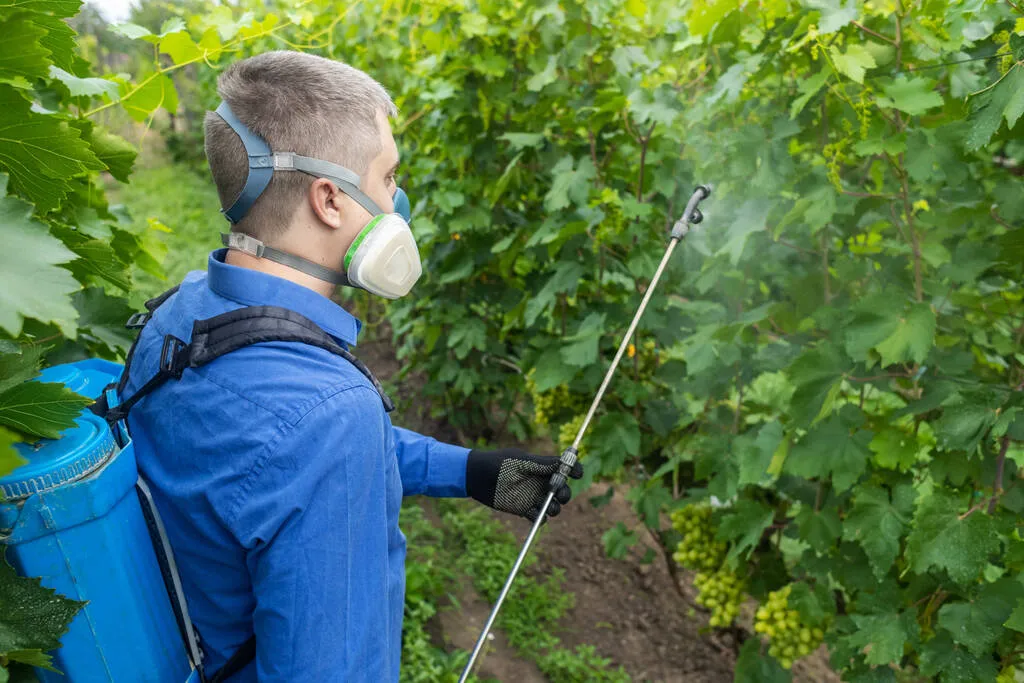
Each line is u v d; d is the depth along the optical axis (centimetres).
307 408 108
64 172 104
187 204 1151
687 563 329
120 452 109
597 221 320
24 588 95
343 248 125
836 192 232
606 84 342
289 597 106
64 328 81
